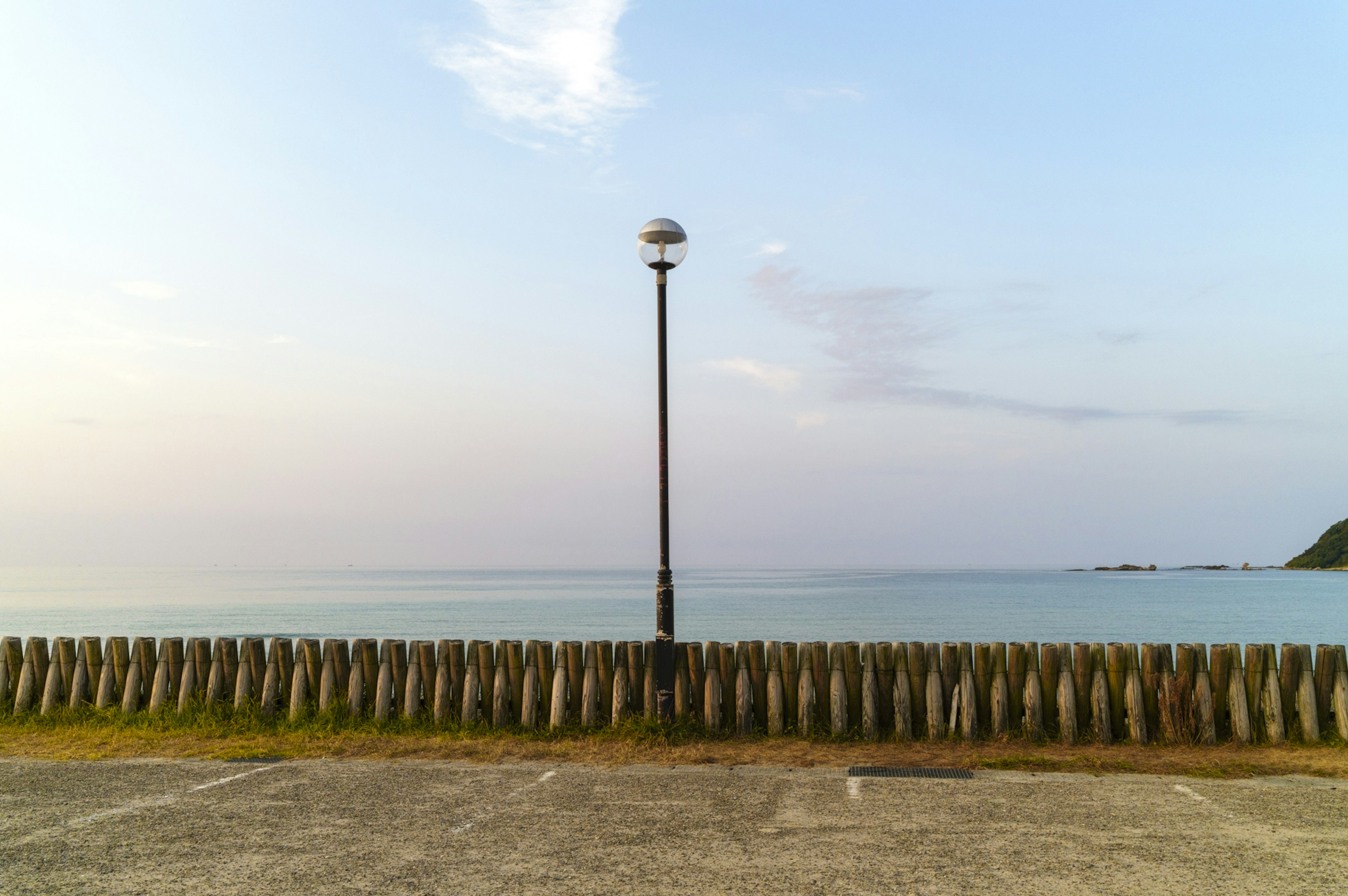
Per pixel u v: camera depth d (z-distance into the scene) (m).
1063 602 90.50
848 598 101.81
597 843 5.77
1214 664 9.31
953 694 9.47
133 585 173.88
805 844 5.73
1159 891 4.88
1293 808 6.66
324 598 107.31
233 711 10.13
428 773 7.83
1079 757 8.34
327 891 4.89
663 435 9.70
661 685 9.27
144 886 4.98
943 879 5.06
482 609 81.81
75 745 9.17
